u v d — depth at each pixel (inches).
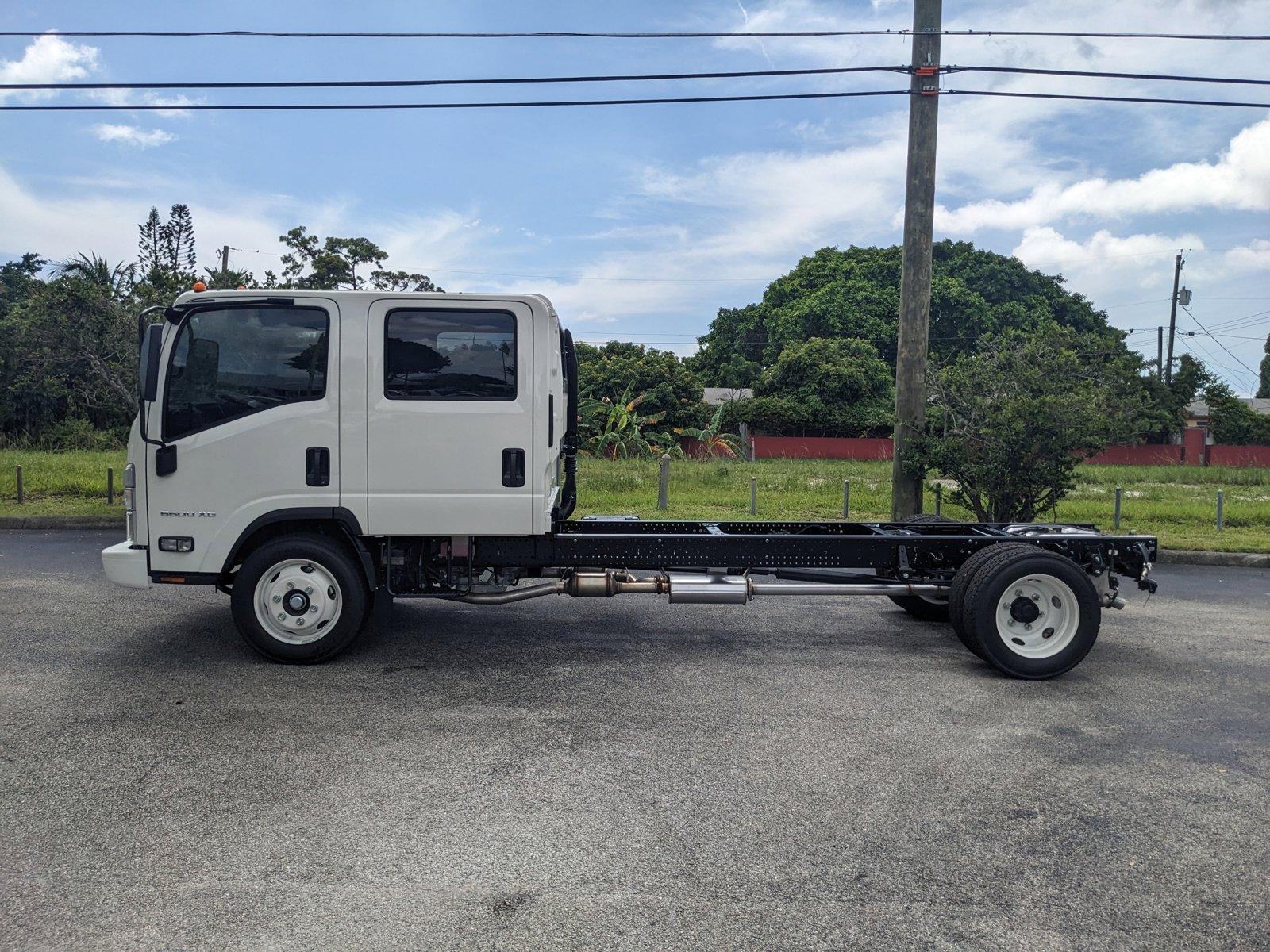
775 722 203.3
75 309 1135.0
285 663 241.0
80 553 418.3
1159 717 210.7
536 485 239.1
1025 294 2529.5
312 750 181.8
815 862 139.6
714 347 2704.2
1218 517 549.3
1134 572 261.3
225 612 300.0
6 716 198.4
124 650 252.7
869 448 1616.6
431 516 237.8
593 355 1784.0
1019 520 448.1
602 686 228.2
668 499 622.2
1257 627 308.2
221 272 1257.4
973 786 169.2
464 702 213.6
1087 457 451.8
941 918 124.2
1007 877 135.9
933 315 2373.3
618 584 257.6
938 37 403.9
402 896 127.6
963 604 243.6
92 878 131.0
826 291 2389.3
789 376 1765.5
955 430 449.4
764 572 264.8
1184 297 2112.5
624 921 122.0
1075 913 126.0
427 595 249.6
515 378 237.3
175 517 235.1
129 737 187.2
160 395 233.8
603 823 151.3
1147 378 1700.3
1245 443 1798.7
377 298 233.5
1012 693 228.5
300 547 235.3
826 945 117.1
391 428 235.1
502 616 306.7
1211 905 128.6
